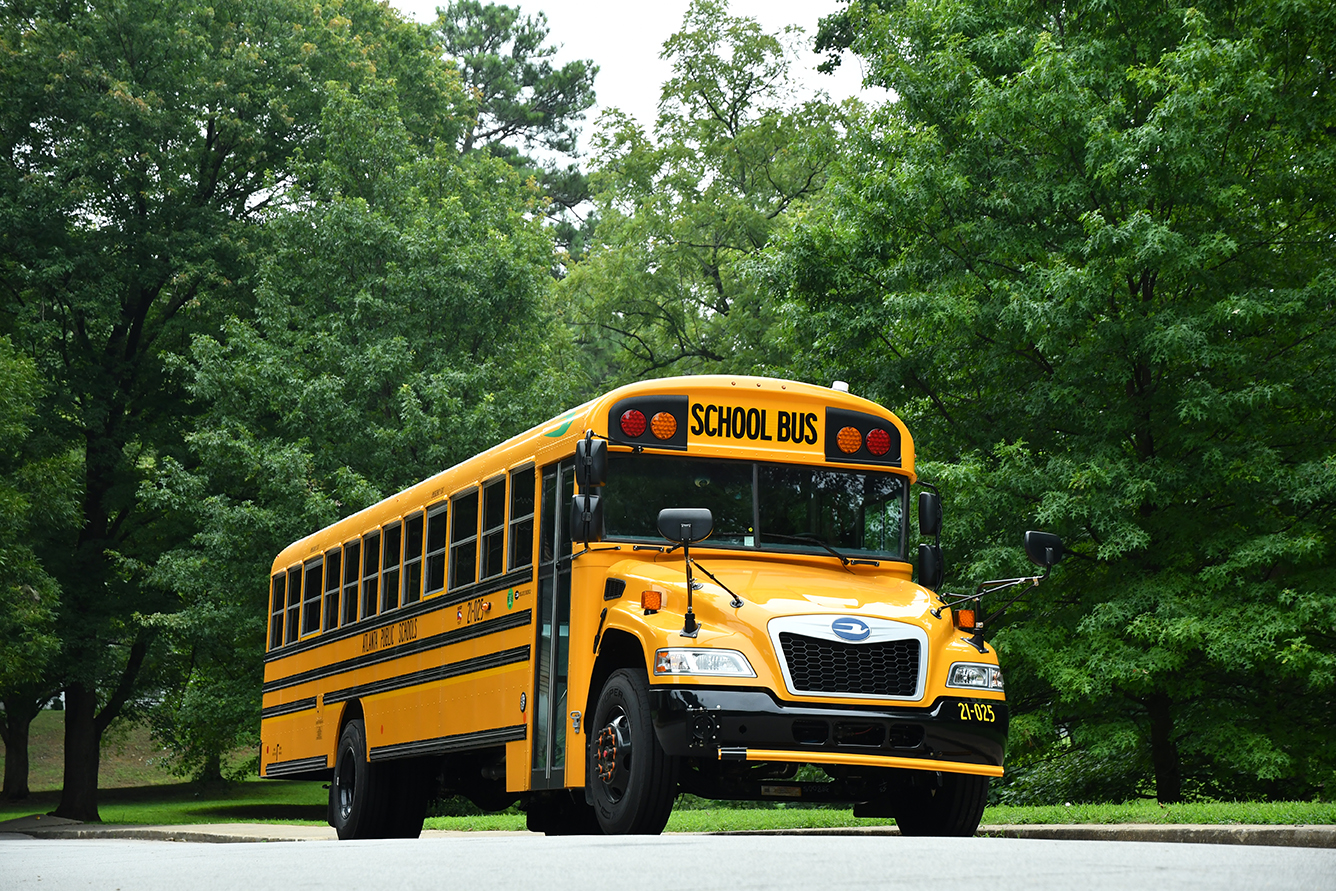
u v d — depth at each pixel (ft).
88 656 122.72
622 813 31.48
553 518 37.04
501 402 103.60
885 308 65.46
